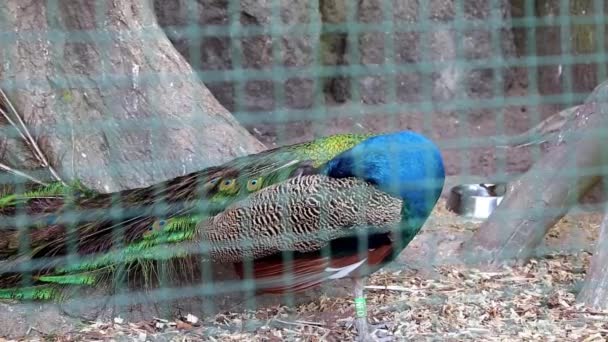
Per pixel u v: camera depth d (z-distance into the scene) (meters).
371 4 13.64
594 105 9.11
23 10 8.86
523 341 7.15
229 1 12.56
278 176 7.57
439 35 13.77
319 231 7.18
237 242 7.38
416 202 7.27
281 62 12.99
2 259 7.79
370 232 7.18
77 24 8.92
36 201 8.20
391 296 8.27
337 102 13.58
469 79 13.87
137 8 9.16
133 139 8.96
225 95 12.51
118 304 7.64
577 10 12.73
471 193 11.26
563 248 9.65
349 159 7.27
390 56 13.70
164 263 7.66
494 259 9.17
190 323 7.69
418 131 13.34
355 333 7.51
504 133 13.39
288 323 7.72
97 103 8.94
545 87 13.52
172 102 9.11
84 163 8.79
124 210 7.89
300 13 13.09
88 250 7.71
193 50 12.27
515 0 14.27
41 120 8.79
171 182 8.00
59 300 7.58
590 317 7.64
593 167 9.16
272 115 11.02
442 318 7.71
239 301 8.00
